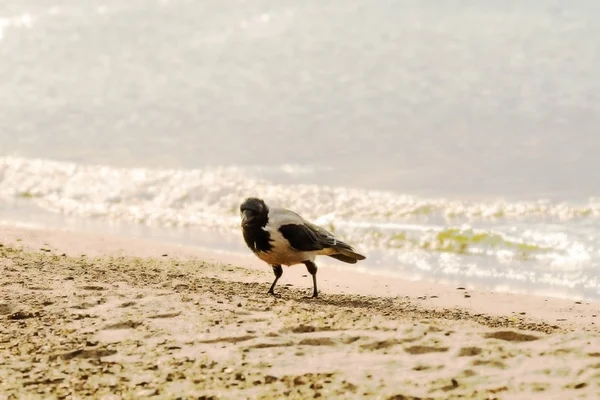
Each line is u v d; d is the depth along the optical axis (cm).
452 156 2322
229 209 2014
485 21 3328
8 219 1945
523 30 3238
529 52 3088
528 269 1503
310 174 2217
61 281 1143
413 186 2075
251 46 3388
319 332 919
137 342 884
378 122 2656
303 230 1177
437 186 2064
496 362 820
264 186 2112
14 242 1509
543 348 858
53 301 1034
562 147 2338
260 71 3188
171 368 805
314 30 3438
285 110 2828
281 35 3431
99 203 2084
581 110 2627
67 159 2459
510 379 776
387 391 745
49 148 2594
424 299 1243
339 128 2630
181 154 2466
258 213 1174
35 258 1355
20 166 2352
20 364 819
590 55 3023
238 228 1877
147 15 3734
